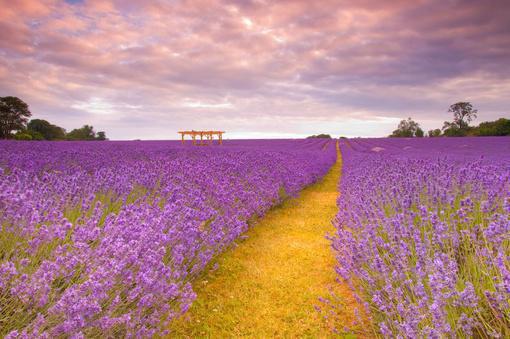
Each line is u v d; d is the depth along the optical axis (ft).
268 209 25.39
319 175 48.26
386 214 16.24
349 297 12.19
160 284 9.14
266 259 16.03
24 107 175.63
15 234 9.48
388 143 141.38
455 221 12.53
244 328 10.34
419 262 9.46
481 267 9.37
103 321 7.25
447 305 8.00
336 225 19.17
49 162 24.93
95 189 16.15
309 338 9.80
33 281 7.32
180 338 9.67
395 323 7.86
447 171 19.63
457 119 251.39
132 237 10.18
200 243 13.80
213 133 112.27
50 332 6.54
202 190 19.48
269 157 43.09
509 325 7.69
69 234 10.72
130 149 48.26
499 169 23.00
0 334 6.80
